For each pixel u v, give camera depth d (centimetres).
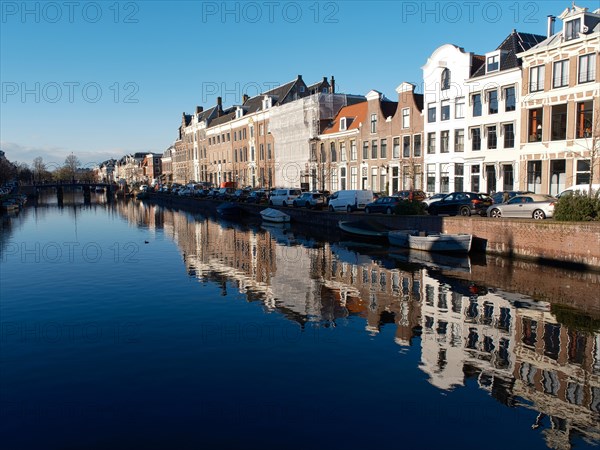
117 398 877
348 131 4831
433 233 2509
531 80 3095
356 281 1805
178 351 1097
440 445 724
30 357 1074
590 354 1068
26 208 6831
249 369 992
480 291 1606
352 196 3612
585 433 755
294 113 5697
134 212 5853
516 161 3222
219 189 6788
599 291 1566
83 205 7569
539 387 909
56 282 1828
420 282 1756
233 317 1358
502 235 2172
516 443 729
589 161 2756
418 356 1057
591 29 2806
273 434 755
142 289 1706
